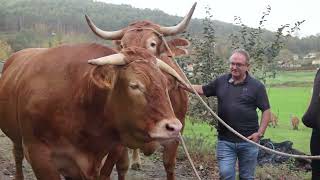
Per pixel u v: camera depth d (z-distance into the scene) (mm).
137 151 6223
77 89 3301
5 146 6805
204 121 8008
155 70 2967
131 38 4637
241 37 8148
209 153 7070
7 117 3928
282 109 14531
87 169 3402
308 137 9500
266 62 8094
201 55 7895
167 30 4812
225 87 4352
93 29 4828
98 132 3314
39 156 3369
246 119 4254
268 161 6805
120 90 3021
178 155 6852
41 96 3350
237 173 5875
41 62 3535
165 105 2904
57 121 3322
